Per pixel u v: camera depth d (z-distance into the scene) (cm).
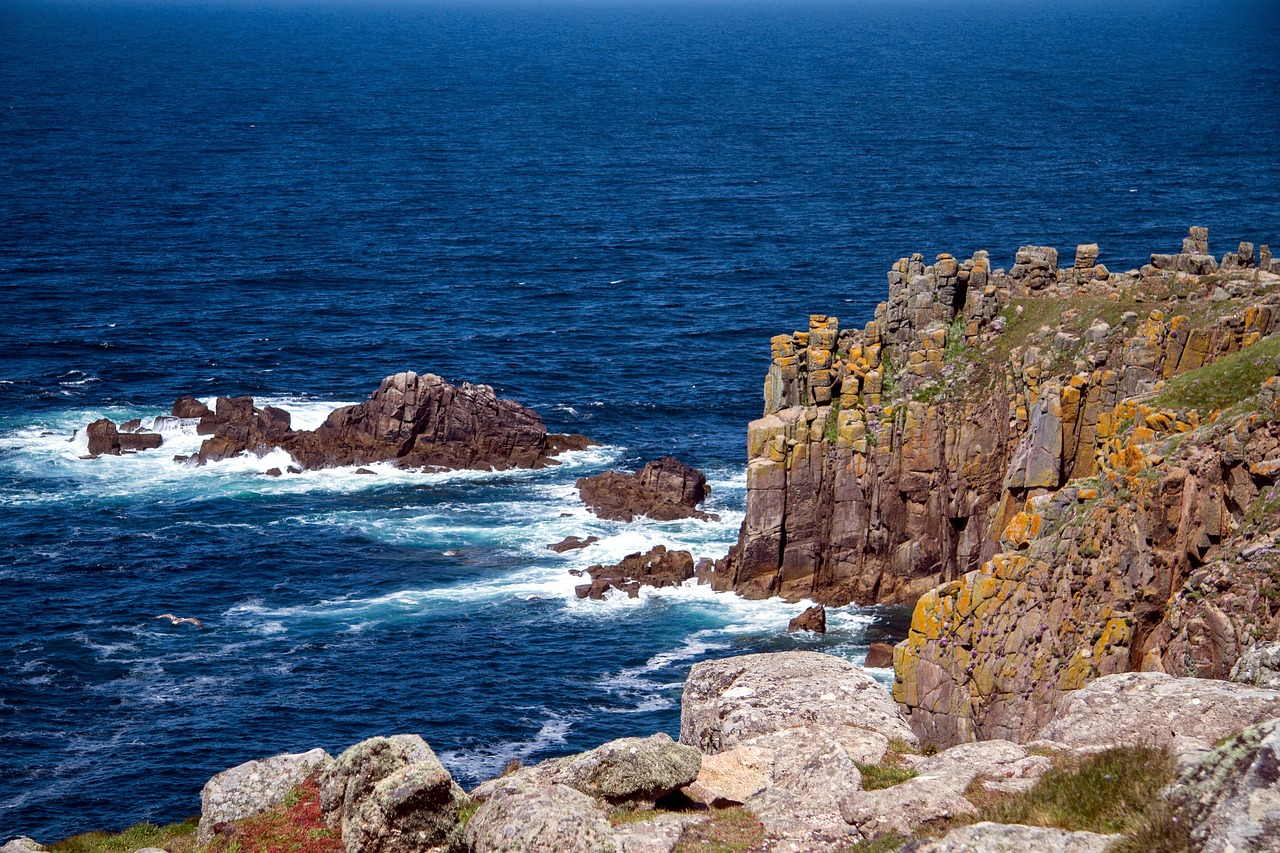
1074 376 8175
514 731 7619
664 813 3058
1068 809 2630
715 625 8862
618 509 10688
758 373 14838
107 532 10494
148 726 7725
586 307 17950
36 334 15900
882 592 9112
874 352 9181
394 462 11844
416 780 2875
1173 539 5119
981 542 8900
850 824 2855
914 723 5653
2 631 8862
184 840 3362
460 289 19038
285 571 9850
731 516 10662
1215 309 8069
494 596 9400
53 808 6856
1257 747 2127
